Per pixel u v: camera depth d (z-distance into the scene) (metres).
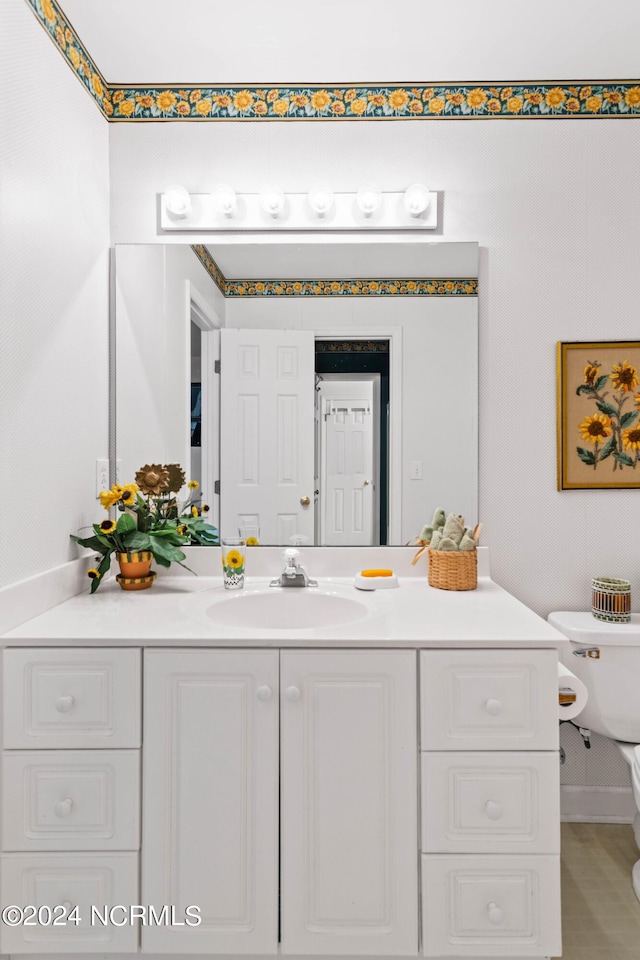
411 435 1.76
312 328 1.77
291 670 1.18
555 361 1.77
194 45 1.57
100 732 1.19
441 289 1.76
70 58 1.49
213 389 1.77
